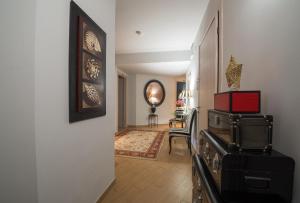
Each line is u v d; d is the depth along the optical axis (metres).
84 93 1.30
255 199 0.66
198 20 2.75
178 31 3.19
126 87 6.15
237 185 0.68
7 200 0.93
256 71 1.02
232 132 0.74
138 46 4.05
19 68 0.88
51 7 0.98
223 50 1.64
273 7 0.85
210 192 0.74
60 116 1.07
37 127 0.89
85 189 1.38
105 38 1.70
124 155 3.01
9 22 0.89
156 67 4.98
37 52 0.89
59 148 1.06
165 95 6.88
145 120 6.55
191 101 3.93
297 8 0.68
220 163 0.71
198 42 3.02
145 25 2.93
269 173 0.67
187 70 5.00
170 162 2.70
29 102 0.88
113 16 1.93
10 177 0.92
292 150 0.71
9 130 0.90
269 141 0.73
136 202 1.66
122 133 4.97
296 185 0.68
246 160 0.68
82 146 1.33
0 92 0.90
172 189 1.90
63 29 1.08
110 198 1.72
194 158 1.20
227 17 1.53
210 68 2.14
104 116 1.73
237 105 0.79
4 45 0.89
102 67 1.62
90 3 1.42
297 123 0.69
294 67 0.70
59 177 1.07
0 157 0.91
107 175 1.82
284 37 0.76
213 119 1.05
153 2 2.24
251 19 1.08
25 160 0.90
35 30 0.87
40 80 0.91
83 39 1.28
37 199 0.90
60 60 1.06
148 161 2.73
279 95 0.80
